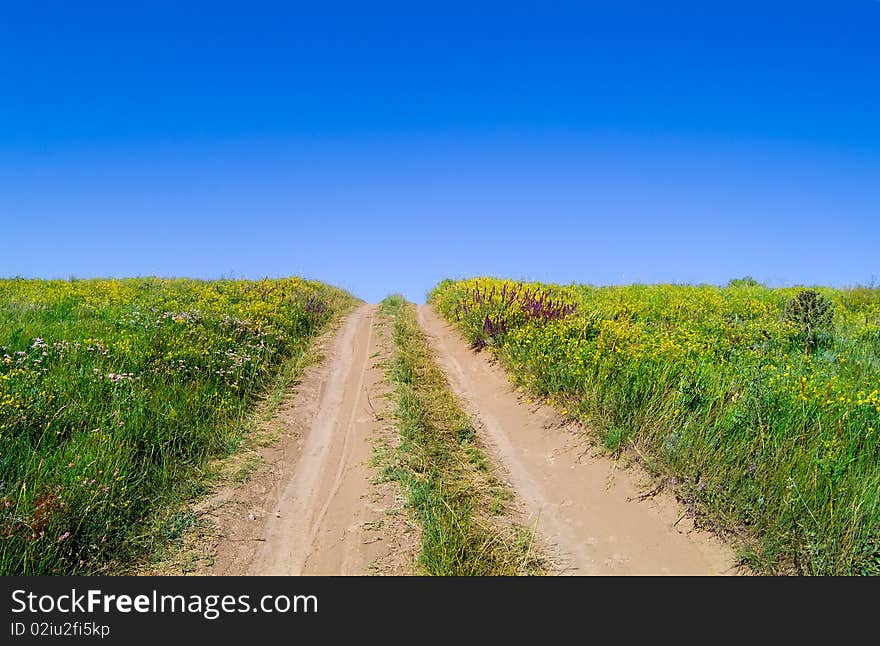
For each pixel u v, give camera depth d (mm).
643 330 11234
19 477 5680
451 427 8492
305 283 24359
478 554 5395
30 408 6742
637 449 7023
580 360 8977
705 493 5980
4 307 12992
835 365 8789
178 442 7281
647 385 7793
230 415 8641
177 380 8867
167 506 6121
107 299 15586
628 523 6051
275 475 7223
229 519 6121
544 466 7512
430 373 11188
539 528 6148
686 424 6773
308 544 5816
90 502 5531
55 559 5070
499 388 10430
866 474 5285
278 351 12430
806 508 5207
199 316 12945
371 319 19156
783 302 16453
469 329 14211
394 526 6012
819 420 6074
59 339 9789
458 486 6730
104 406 7367
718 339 10586
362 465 7473
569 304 14039
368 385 10828
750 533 5426
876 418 6023
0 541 4910
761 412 6512
